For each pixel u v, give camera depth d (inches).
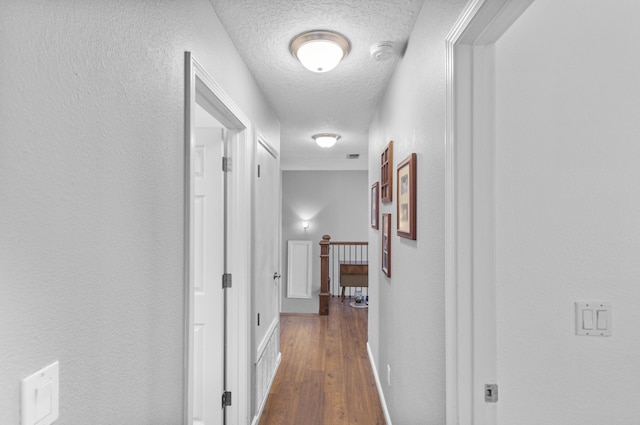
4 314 21.7
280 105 115.1
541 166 44.2
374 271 124.8
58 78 25.9
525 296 44.1
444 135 45.4
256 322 93.4
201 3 54.2
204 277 81.5
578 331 43.9
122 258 34.1
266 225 108.4
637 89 44.4
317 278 290.0
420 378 58.7
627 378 44.0
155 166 40.4
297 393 111.1
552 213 44.2
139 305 37.2
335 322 192.4
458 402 40.6
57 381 25.8
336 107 117.0
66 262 26.8
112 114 32.4
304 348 150.6
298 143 181.5
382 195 100.7
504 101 44.3
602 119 44.4
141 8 37.4
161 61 41.9
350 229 292.0
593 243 44.2
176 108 45.8
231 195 82.7
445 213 43.9
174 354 45.3
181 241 47.1
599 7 44.8
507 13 34.2
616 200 44.2
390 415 89.4
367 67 84.7
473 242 40.8
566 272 44.2
